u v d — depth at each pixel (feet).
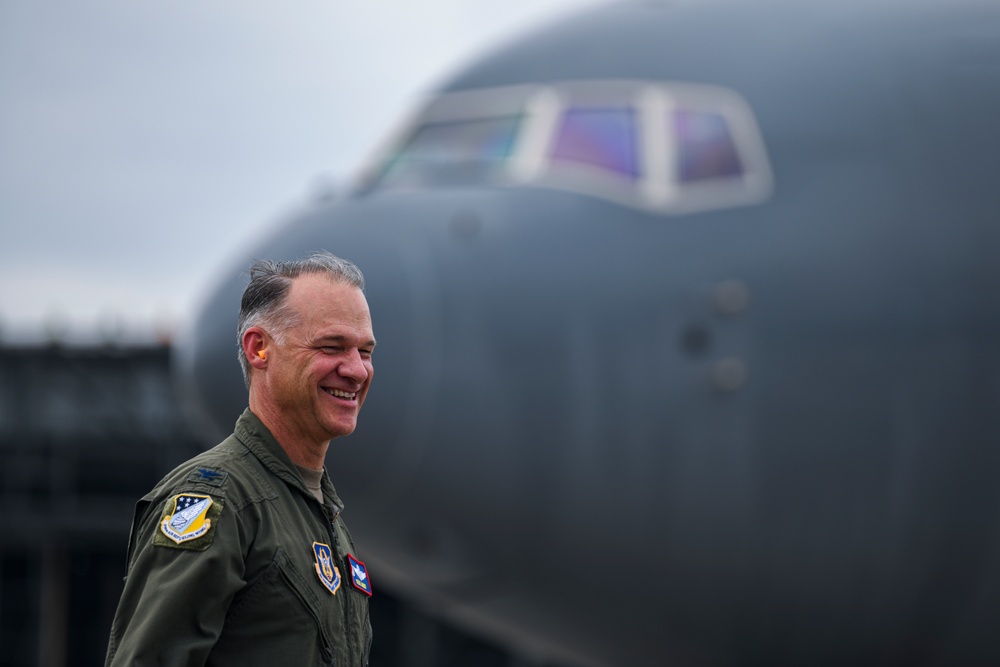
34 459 125.59
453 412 31.81
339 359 12.17
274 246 35.06
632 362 32.01
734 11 36.70
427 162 37.11
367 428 31.94
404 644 130.93
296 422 12.25
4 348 124.67
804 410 32.14
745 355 32.27
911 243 32.86
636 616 33.58
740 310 32.32
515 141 36.09
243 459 11.94
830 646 33.88
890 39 35.04
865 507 32.50
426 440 31.83
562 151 35.27
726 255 32.63
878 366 32.45
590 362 31.94
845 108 34.04
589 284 32.37
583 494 31.96
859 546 32.68
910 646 34.12
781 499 32.19
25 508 126.00
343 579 12.23
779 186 33.42
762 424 32.12
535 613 34.53
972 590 33.42
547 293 32.30
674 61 35.70
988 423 32.65
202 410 34.47
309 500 12.23
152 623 10.85
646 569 32.63
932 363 32.53
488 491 31.99
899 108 33.96
